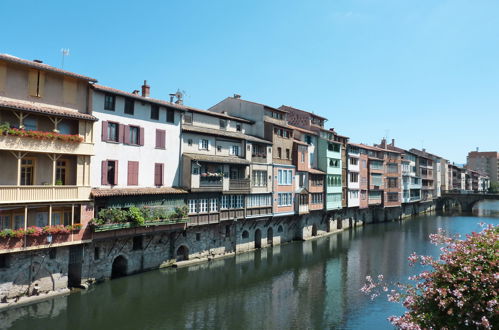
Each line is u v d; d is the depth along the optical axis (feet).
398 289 92.63
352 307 81.61
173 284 92.02
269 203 138.82
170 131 106.11
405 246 150.20
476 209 354.54
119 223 85.92
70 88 83.10
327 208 174.81
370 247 147.95
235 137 124.06
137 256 96.48
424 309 36.81
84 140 80.48
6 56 71.67
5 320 66.54
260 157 135.23
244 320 73.31
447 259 36.96
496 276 31.58
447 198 330.13
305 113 178.09
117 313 73.46
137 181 96.22
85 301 77.15
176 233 106.52
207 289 90.48
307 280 101.14
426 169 319.06
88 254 84.58
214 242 119.96
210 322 71.77
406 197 267.59
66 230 76.38
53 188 74.54
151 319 71.87
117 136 92.02
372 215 237.25
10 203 67.72
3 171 72.08
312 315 76.89
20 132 68.90
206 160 108.88
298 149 155.43
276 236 148.97
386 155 245.04
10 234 67.97
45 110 73.20
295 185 153.79
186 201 105.29
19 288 72.59
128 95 93.04
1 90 71.67
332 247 147.13
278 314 76.95
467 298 33.17
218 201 115.55
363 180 217.97
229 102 153.89
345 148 199.52
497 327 32.27
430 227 209.87
